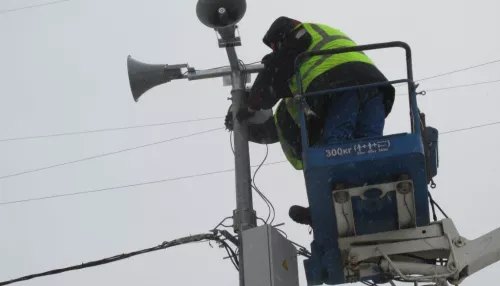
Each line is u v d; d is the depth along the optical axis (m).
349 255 9.32
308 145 9.23
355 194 9.07
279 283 9.25
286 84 9.91
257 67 11.02
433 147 10.10
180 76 11.09
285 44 9.83
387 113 9.95
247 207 10.05
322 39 9.90
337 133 9.38
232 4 10.34
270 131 11.02
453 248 9.20
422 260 9.49
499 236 9.17
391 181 9.05
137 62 11.09
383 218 9.40
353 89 9.36
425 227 9.38
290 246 9.89
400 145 8.79
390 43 9.38
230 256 10.55
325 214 9.43
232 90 10.88
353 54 9.68
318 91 9.23
